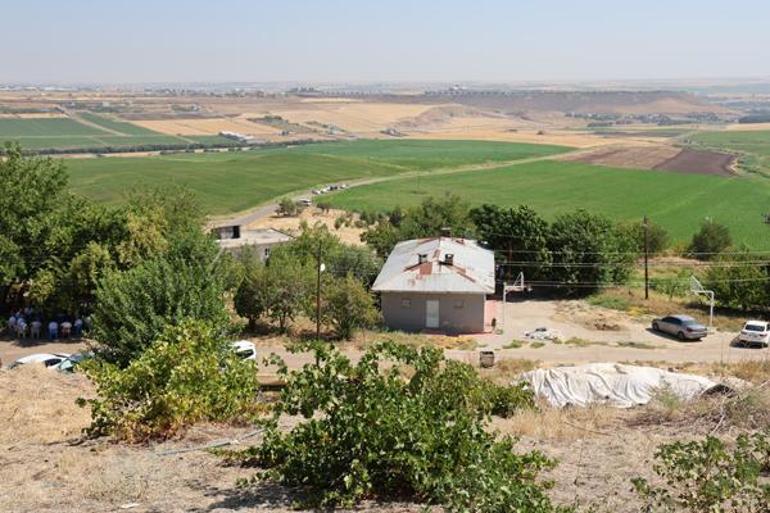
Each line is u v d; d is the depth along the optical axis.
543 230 54.78
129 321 22.97
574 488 10.27
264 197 119.88
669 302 51.16
